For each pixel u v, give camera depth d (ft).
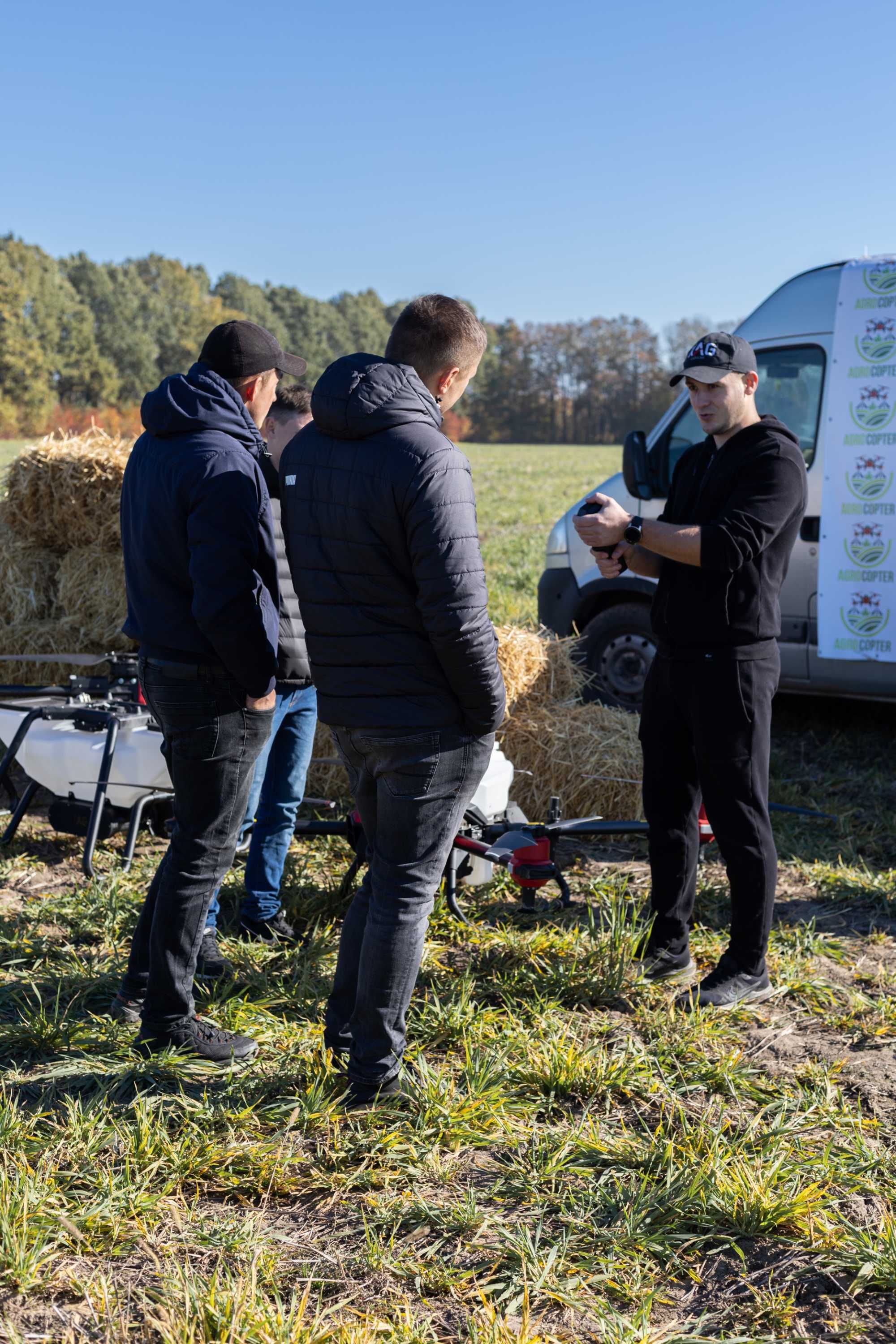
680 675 10.46
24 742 14.52
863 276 17.98
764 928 10.75
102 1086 8.75
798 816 17.25
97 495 19.12
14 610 19.93
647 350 401.70
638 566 10.65
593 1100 9.05
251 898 11.98
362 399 7.68
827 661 18.93
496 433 410.11
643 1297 6.77
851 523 18.04
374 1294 6.75
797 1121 8.66
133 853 14.24
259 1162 7.88
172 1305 6.44
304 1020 10.23
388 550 7.71
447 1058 9.66
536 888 12.18
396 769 8.11
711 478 10.28
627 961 11.35
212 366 9.01
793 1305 6.75
